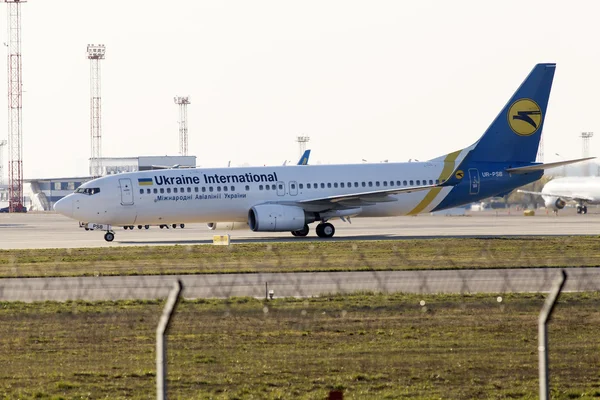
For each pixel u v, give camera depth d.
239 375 83.62
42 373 85.12
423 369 85.50
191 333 103.38
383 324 108.31
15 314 117.44
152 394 77.69
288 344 96.94
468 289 140.75
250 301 127.00
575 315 113.75
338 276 161.25
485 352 92.50
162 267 180.00
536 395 76.50
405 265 178.50
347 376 82.88
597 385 80.00
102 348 96.25
